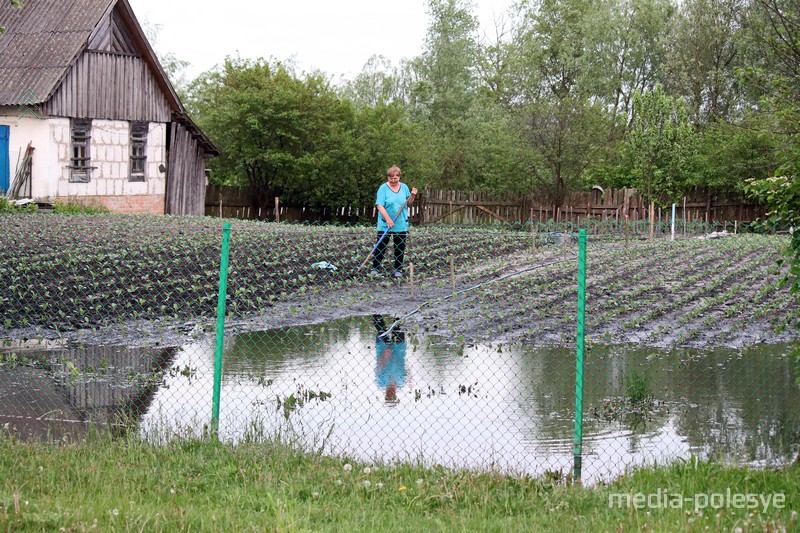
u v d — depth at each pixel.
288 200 39.22
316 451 7.41
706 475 6.43
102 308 13.73
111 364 10.74
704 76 46.34
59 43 28.28
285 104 36.16
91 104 28.81
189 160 33.00
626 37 56.72
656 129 38.62
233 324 13.30
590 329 13.52
